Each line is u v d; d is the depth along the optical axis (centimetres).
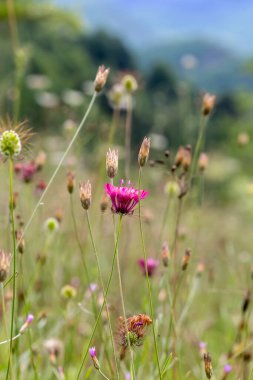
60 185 145
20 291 100
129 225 115
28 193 116
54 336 106
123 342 78
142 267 98
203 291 133
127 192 75
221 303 135
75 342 105
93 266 122
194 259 117
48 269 111
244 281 140
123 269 113
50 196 140
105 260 135
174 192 118
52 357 93
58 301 111
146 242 138
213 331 125
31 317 80
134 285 126
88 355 98
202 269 102
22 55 135
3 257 74
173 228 120
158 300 99
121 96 119
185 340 109
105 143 154
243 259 148
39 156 103
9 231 100
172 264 102
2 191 122
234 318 120
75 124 171
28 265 110
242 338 107
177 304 108
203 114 99
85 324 109
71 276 118
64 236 121
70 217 129
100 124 164
